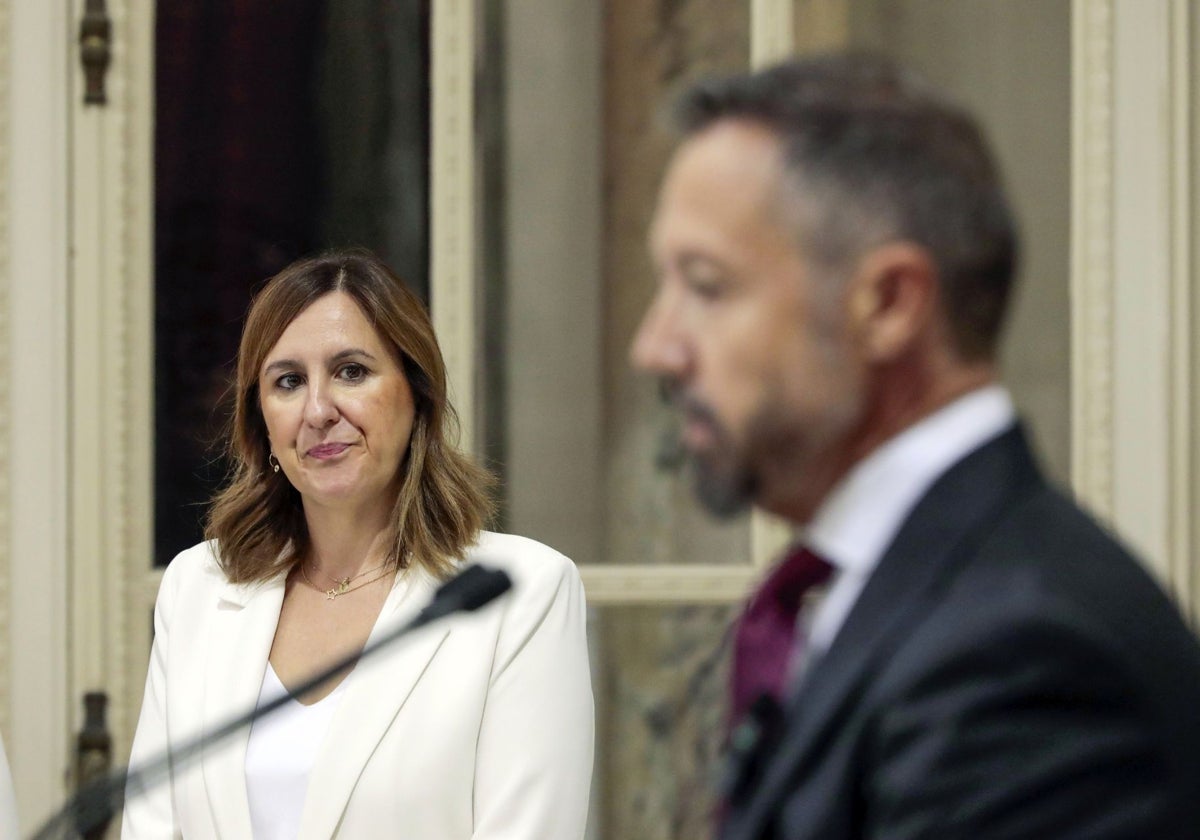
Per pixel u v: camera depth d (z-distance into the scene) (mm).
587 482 12227
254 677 8352
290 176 12297
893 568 3484
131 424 12242
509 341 12242
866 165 3412
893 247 3387
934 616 3332
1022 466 3539
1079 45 11898
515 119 12289
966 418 3535
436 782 7820
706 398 3504
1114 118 11867
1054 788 3057
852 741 3352
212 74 12289
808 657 3697
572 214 12281
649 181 12211
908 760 3184
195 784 8086
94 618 12164
